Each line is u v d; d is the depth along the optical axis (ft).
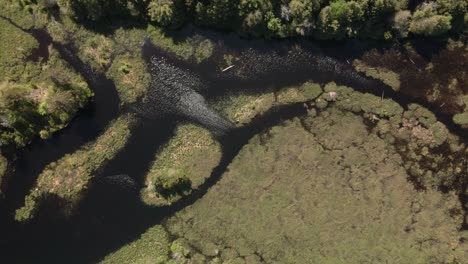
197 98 164.55
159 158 163.94
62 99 157.17
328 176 159.43
